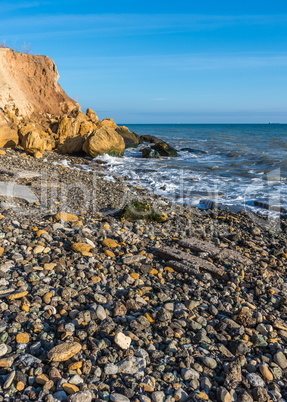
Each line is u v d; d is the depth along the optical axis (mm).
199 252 6406
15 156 16062
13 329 3816
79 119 25000
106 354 3527
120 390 3137
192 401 3066
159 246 6707
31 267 5145
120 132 27922
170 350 3729
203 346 3854
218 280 5539
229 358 3723
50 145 21453
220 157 23297
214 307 4551
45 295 4461
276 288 5410
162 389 3227
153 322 4199
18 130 18406
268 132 65812
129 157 22000
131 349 3646
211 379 3436
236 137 45688
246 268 5961
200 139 41219
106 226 7539
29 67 29766
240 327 4184
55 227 6996
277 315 4656
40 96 29047
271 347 3943
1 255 5527
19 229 6637
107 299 4602
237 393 3293
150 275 5465
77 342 3588
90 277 5133
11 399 2961
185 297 4840
